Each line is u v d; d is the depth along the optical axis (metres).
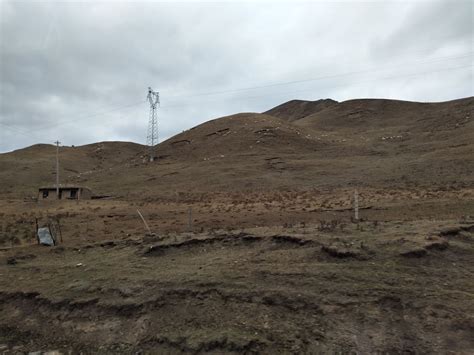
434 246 9.94
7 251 17.38
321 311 7.90
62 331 9.41
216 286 9.45
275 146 78.00
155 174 67.00
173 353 7.71
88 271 12.27
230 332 7.77
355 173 45.78
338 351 6.92
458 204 20.91
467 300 7.57
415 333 7.02
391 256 9.69
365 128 111.12
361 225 13.17
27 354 8.77
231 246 12.89
